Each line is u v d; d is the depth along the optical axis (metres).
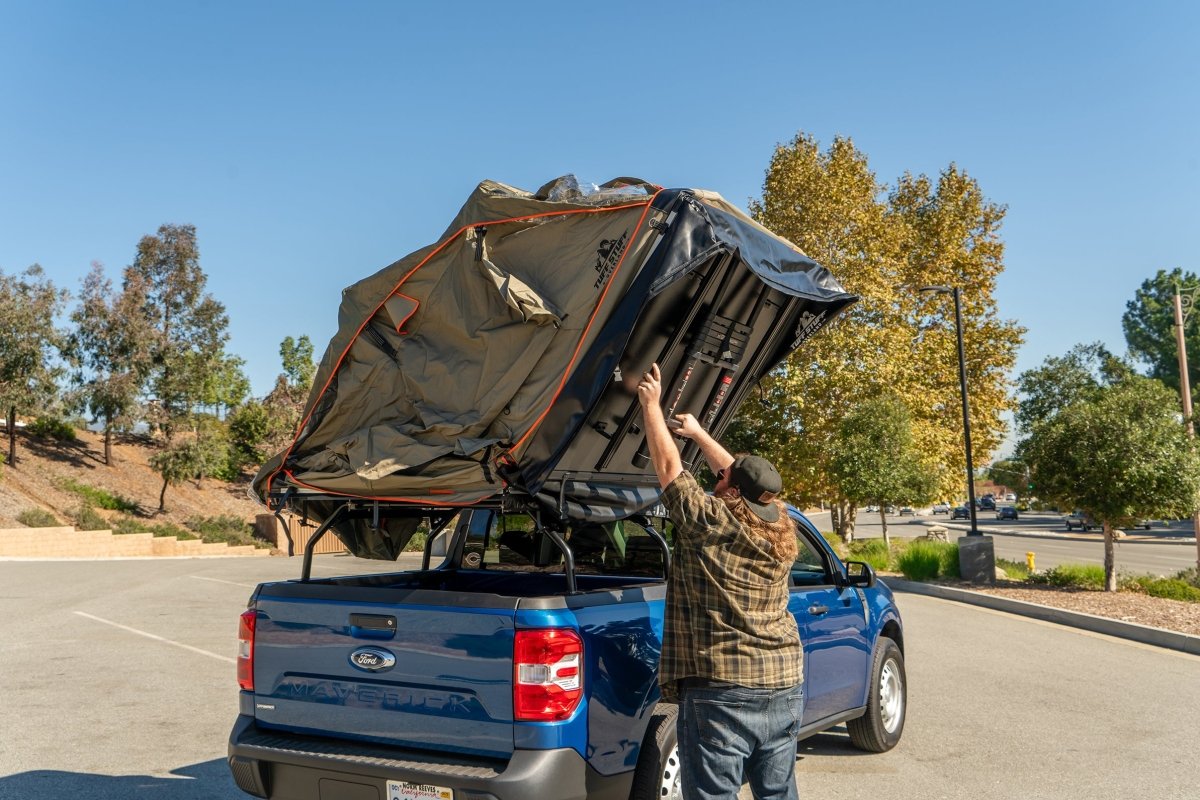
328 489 4.68
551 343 4.43
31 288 36.50
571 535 6.03
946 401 36.50
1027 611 15.84
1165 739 7.45
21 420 42.12
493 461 4.32
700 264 4.52
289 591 4.64
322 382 4.84
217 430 44.62
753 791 3.85
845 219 31.28
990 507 110.44
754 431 33.19
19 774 6.29
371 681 4.31
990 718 8.16
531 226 4.64
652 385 4.09
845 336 30.55
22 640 12.15
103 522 32.41
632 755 4.29
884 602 7.07
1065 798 5.97
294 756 4.30
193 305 42.47
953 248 36.56
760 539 3.79
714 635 3.71
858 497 29.70
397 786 4.05
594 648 4.14
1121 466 16.91
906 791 6.09
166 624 13.74
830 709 6.12
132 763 6.57
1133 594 17.38
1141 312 99.88
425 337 4.74
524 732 3.92
